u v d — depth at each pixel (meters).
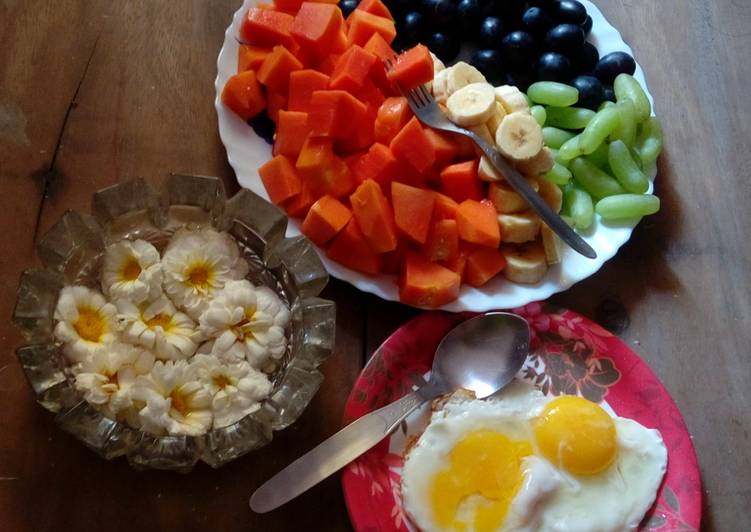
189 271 0.42
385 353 0.45
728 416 0.48
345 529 0.43
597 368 0.46
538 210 0.46
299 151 0.46
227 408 0.41
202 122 0.50
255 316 0.42
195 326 0.42
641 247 0.51
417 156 0.46
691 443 0.45
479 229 0.45
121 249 0.42
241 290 0.42
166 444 0.39
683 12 0.57
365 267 0.46
